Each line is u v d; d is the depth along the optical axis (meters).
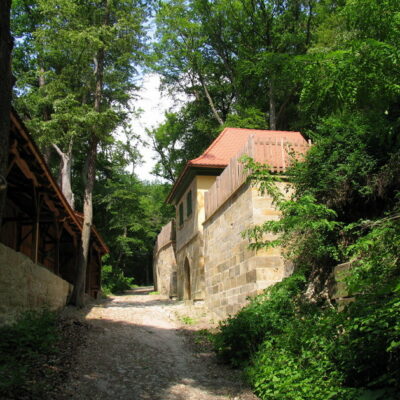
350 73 4.71
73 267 19.41
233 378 7.02
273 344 7.28
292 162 9.33
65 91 18.08
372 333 4.64
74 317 12.05
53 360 7.12
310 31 26.97
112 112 16.33
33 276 9.98
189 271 19.73
